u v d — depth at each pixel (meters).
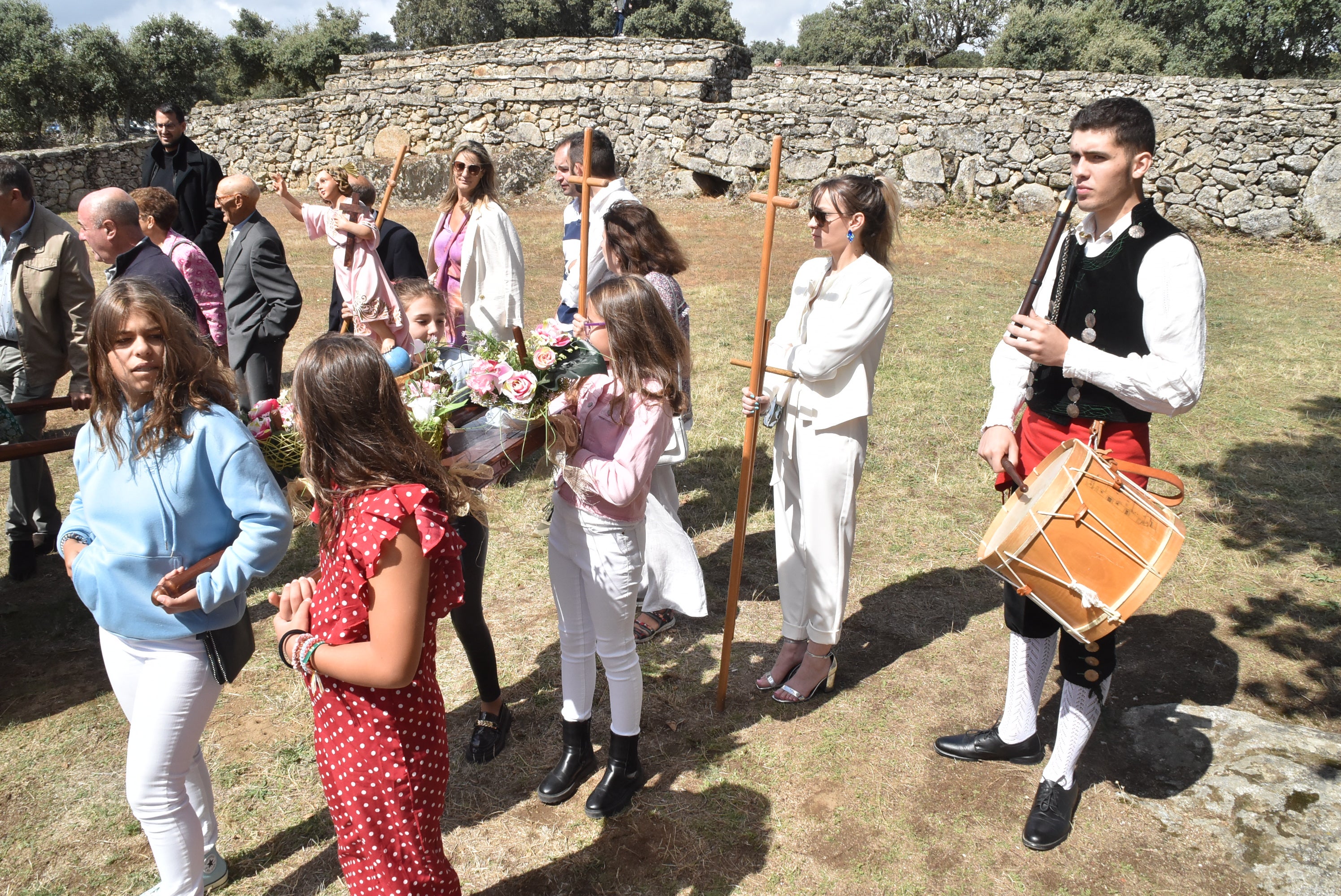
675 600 3.27
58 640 3.84
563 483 2.68
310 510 2.08
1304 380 6.88
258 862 2.66
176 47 28.52
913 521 4.79
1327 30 29.11
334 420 1.79
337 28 31.08
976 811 2.80
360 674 1.80
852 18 41.31
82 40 26.48
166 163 6.56
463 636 2.92
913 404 6.48
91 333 2.03
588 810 2.79
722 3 38.94
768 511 4.97
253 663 3.64
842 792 2.89
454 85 17.89
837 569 3.21
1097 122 2.34
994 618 3.88
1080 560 2.26
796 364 3.07
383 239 5.09
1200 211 12.90
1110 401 2.51
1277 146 12.33
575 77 16.84
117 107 27.41
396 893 1.96
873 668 3.56
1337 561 4.25
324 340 1.83
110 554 2.13
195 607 2.08
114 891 2.57
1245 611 3.88
